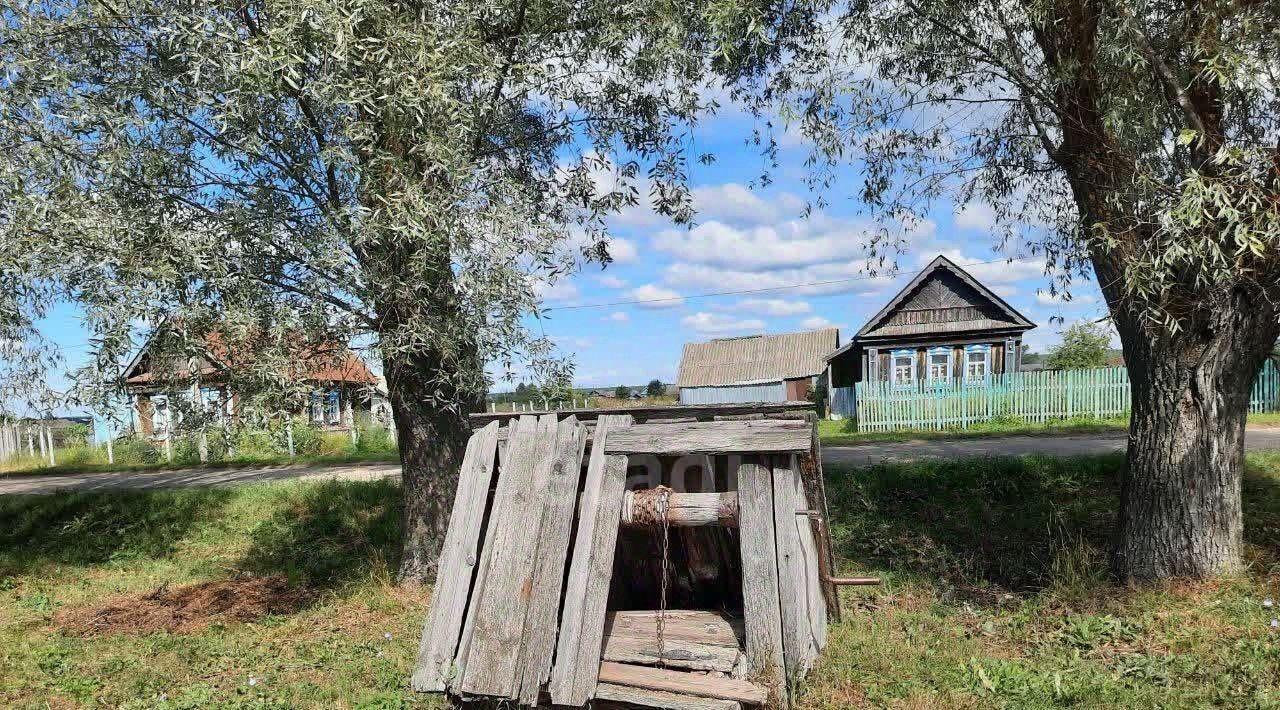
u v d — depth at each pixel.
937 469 10.55
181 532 11.97
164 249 6.11
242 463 18.33
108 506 12.77
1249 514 8.16
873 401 21.05
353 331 6.79
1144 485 6.69
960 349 26.77
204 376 6.67
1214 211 5.29
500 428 4.92
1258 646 5.17
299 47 5.82
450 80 6.41
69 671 6.48
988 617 6.60
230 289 6.26
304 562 10.30
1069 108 6.70
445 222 6.16
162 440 7.10
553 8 7.51
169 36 6.02
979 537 8.91
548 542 4.29
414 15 6.70
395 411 8.30
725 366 39.09
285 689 5.58
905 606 7.02
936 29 7.46
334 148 6.01
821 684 4.70
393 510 11.57
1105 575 7.14
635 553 5.71
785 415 4.53
